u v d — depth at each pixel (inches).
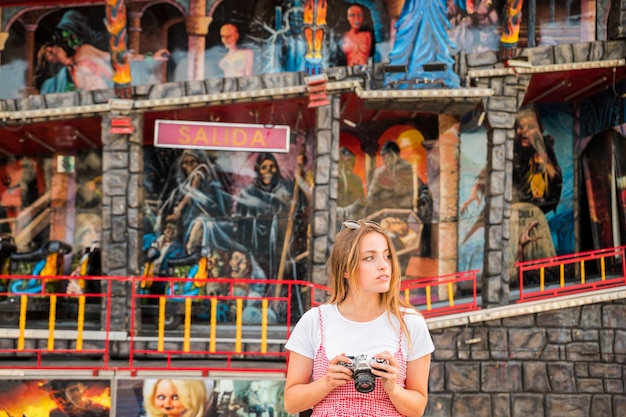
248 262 513.0
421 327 117.9
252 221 516.7
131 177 423.2
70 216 524.7
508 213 418.0
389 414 111.0
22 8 508.1
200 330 458.9
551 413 393.7
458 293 497.4
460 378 395.2
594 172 490.6
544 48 426.6
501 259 412.5
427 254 503.2
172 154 522.0
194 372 368.5
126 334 403.2
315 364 116.8
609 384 396.8
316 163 419.5
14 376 358.6
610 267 473.7
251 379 368.8
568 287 411.2
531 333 398.6
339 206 509.4
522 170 509.0
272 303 509.7
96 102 428.5
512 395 394.9
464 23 496.4
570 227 508.7
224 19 504.4
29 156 528.4
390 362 107.2
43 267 492.4
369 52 498.0
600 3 482.3
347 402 111.0
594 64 428.1
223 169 520.7
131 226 419.2
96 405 362.0
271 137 437.1
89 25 509.4
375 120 514.0
